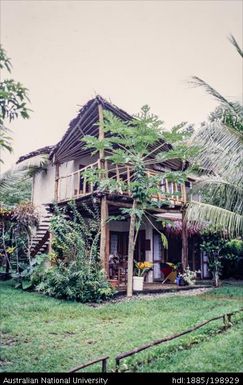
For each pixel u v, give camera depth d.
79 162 16.23
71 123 14.12
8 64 4.90
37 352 5.79
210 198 11.12
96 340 6.50
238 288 14.56
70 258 11.49
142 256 17.05
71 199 13.32
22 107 4.84
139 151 12.00
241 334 6.79
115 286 12.47
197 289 14.30
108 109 12.98
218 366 5.05
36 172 18.12
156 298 11.55
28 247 14.02
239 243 19.80
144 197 11.79
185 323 7.72
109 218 12.19
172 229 16.39
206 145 9.65
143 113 11.31
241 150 9.17
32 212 14.16
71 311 8.98
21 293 11.73
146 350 5.73
